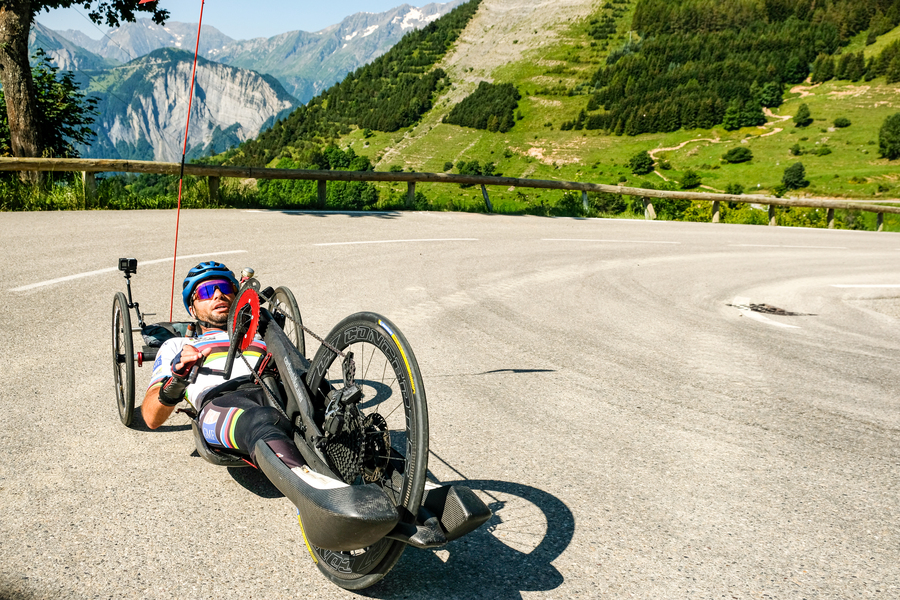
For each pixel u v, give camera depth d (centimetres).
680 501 320
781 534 291
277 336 279
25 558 251
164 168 1387
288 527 284
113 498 300
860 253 1642
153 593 234
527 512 303
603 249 1336
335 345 256
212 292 327
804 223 2698
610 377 522
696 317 780
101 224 1106
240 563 255
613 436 400
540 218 1886
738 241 1719
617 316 756
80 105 1766
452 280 891
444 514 211
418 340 596
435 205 1912
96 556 255
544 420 422
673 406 460
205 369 300
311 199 1727
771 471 358
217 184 1485
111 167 1320
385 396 446
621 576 256
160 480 320
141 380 448
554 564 262
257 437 251
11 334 530
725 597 244
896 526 301
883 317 856
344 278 841
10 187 1280
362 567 226
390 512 197
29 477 314
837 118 18538
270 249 996
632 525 295
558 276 989
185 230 1104
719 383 520
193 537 272
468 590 244
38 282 704
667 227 1934
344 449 226
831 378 545
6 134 1689
